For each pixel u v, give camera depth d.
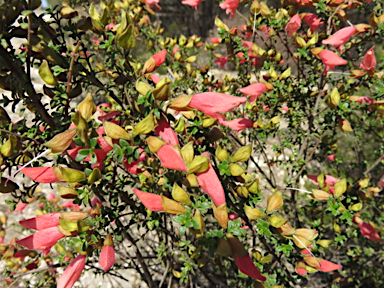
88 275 0.37
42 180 0.14
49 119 0.16
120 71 0.18
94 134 0.14
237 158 0.15
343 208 0.19
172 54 0.32
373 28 0.24
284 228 0.15
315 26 0.25
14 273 0.28
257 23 0.27
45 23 0.15
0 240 0.34
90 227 0.15
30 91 0.14
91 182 0.14
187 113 0.17
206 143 0.17
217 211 0.14
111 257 0.15
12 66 0.14
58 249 0.19
